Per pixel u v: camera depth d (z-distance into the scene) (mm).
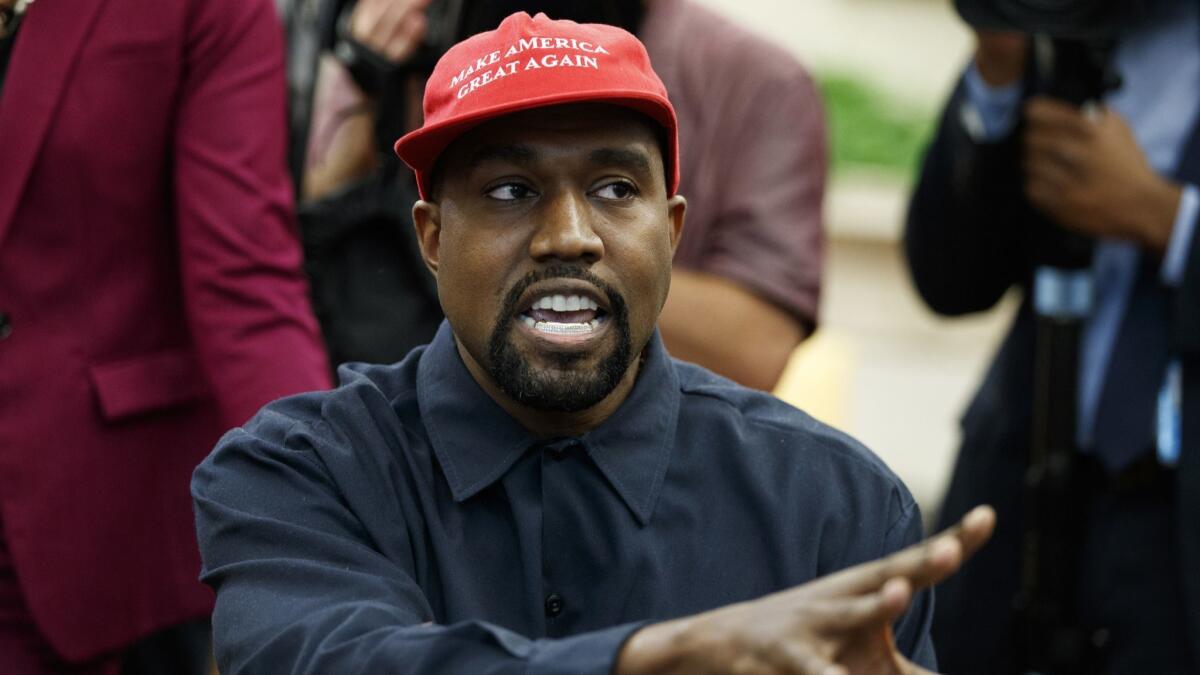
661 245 4145
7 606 5922
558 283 4031
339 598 3967
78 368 5867
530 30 4086
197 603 6086
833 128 15812
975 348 15781
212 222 5816
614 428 4270
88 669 6066
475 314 4113
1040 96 6926
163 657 6723
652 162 4152
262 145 5926
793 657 3223
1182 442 6617
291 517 4176
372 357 6344
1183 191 6789
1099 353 6961
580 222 4035
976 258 7410
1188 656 6609
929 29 16641
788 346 6742
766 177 6730
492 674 3496
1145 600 6676
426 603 4082
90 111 5766
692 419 4379
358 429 4270
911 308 15672
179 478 6055
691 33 6809
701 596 4219
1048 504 6695
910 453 15438
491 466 4242
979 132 7188
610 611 4191
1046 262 6762
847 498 4324
